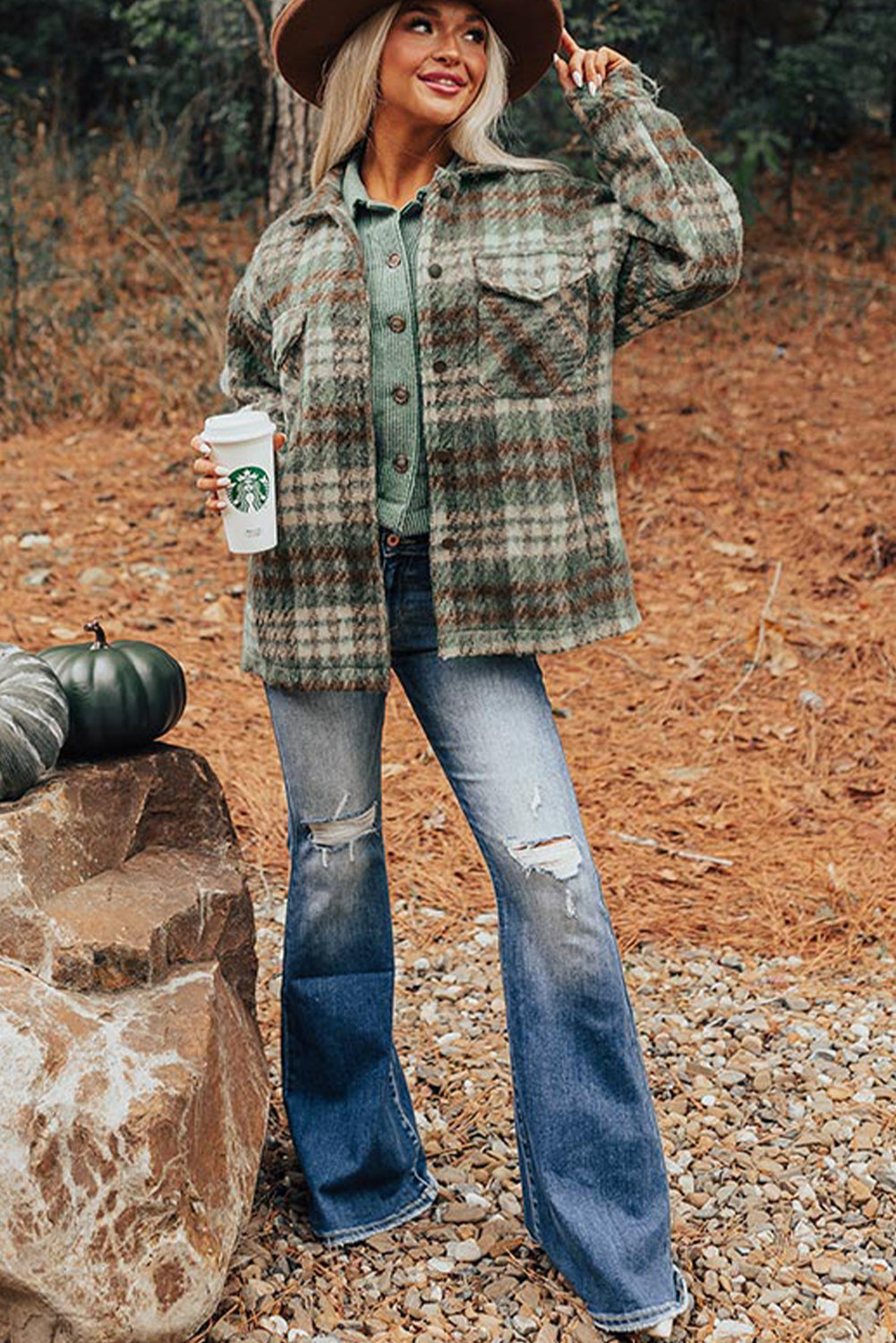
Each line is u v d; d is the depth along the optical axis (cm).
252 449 271
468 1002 403
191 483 771
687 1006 404
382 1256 302
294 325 278
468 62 277
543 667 605
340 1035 304
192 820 328
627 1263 274
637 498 737
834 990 412
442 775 526
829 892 461
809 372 905
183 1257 261
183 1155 262
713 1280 295
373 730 292
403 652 287
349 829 292
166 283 1017
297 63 297
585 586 277
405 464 277
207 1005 283
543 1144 276
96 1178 254
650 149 271
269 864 468
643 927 445
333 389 273
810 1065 373
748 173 1049
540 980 271
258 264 296
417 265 271
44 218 1116
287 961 305
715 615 632
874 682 579
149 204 1086
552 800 271
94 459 801
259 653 289
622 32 905
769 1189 324
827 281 1062
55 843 290
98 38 1309
